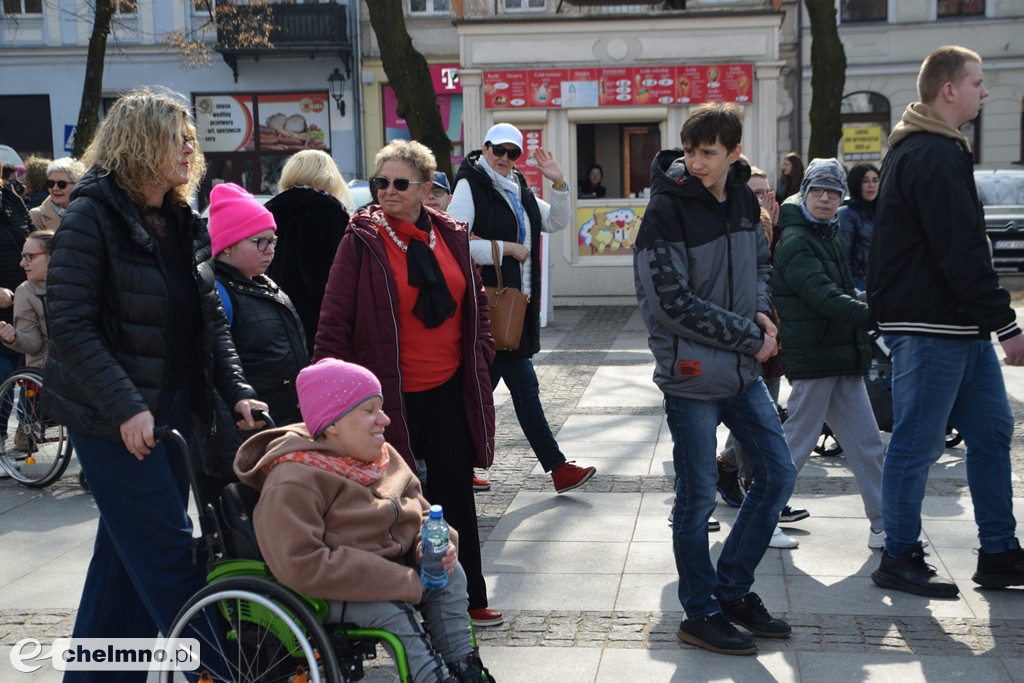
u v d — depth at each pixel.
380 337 4.00
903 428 4.46
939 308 4.27
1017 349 4.14
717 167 3.80
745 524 4.08
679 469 3.96
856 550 5.07
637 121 14.41
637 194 15.45
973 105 4.23
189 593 3.27
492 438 4.26
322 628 2.87
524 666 3.89
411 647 2.94
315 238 4.92
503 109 14.27
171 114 3.18
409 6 23.44
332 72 24.38
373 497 3.07
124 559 3.29
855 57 24.20
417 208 4.11
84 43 24.80
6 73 25.08
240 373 3.49
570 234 14.98
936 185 4.14
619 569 4.89
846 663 3.83
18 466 6.93
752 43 13.97
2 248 7.88
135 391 3.08
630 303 14.98
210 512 3.07
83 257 3.09
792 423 5.16
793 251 4.98
